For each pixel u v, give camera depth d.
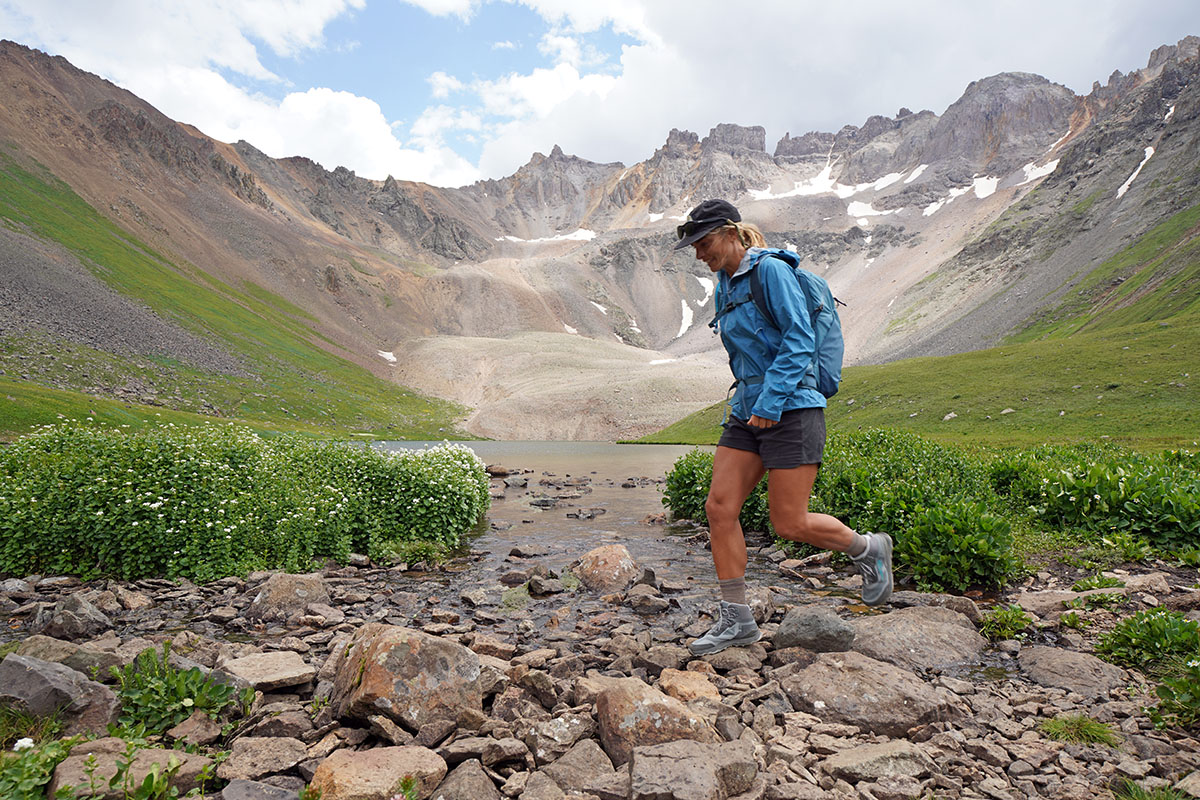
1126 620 5.00
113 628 6.10
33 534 8.01
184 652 4.92
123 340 97.38
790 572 8.41
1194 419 46.56
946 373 77.25
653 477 26.08
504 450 63.88
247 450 10.50
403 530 10.44
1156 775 3.13
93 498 8.05
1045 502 10.14
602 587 7.91
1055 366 68.56
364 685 3.59
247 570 8.29
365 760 3.08
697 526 12.88
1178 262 108.62
